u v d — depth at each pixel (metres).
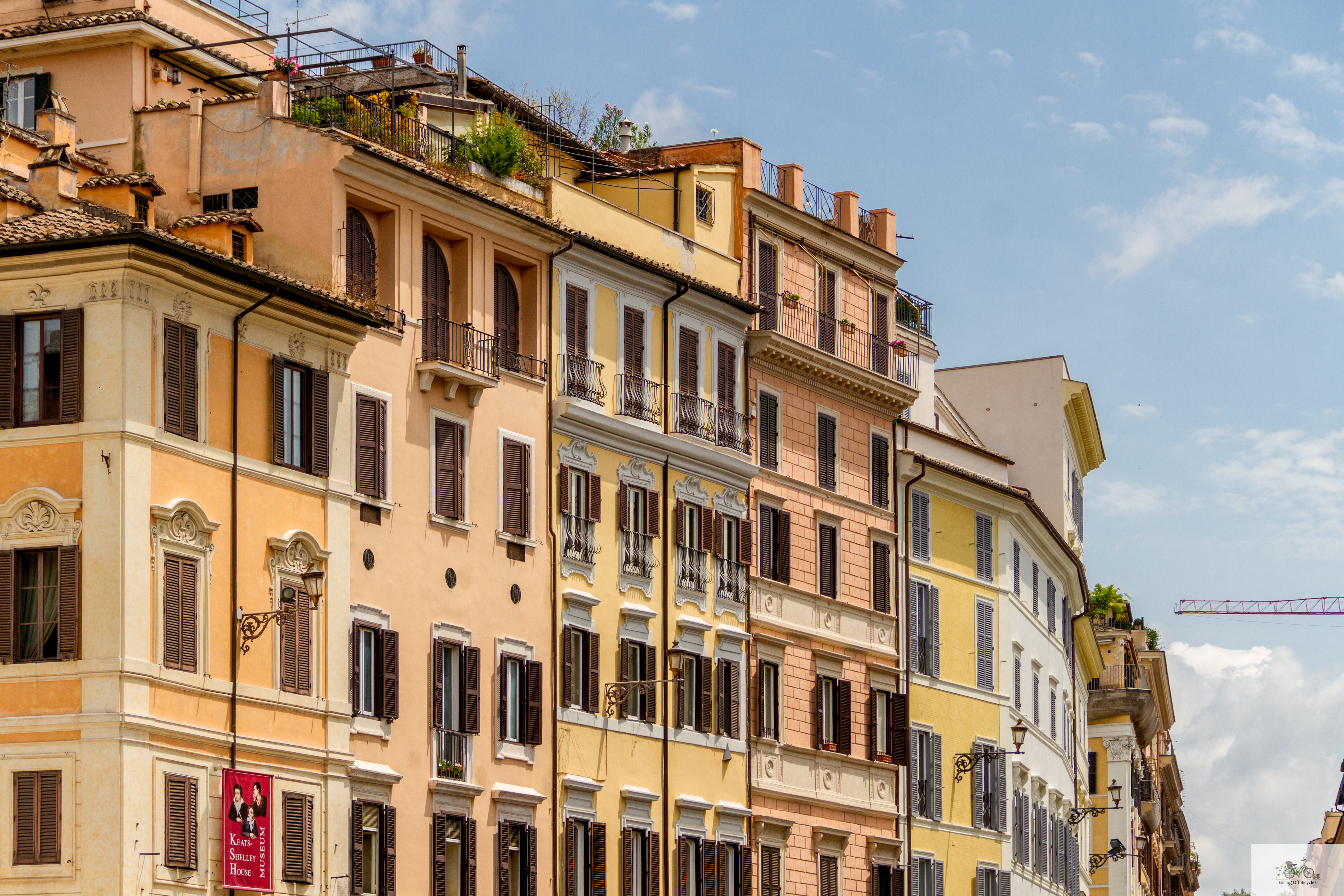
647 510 74.31
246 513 56.75
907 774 88.81
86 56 75.00
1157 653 170.75
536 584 68.50
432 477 64.31
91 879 51.47
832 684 84.69
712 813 76.00
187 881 53.41
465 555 65.38
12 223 55.81
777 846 79.75
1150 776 168.38
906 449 91.69
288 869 56.88
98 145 66.56
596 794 70.06
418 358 64.25
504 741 66.19
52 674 52.50
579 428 71.25
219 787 54.81
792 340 82.75
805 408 85.00
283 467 58.16
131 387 53.38
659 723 73.81
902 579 90.50
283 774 56.94
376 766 60.44
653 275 75.50
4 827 52.22
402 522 62.84
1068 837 114.12
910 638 90.56
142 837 52.09
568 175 82.50
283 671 57.50
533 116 81.75
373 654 61.28
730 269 81.25
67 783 51.97
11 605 53.06
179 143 65.00
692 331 78.12
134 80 74.38
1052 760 110.19
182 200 64.50
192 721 54.16
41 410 53.75
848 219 89.44
